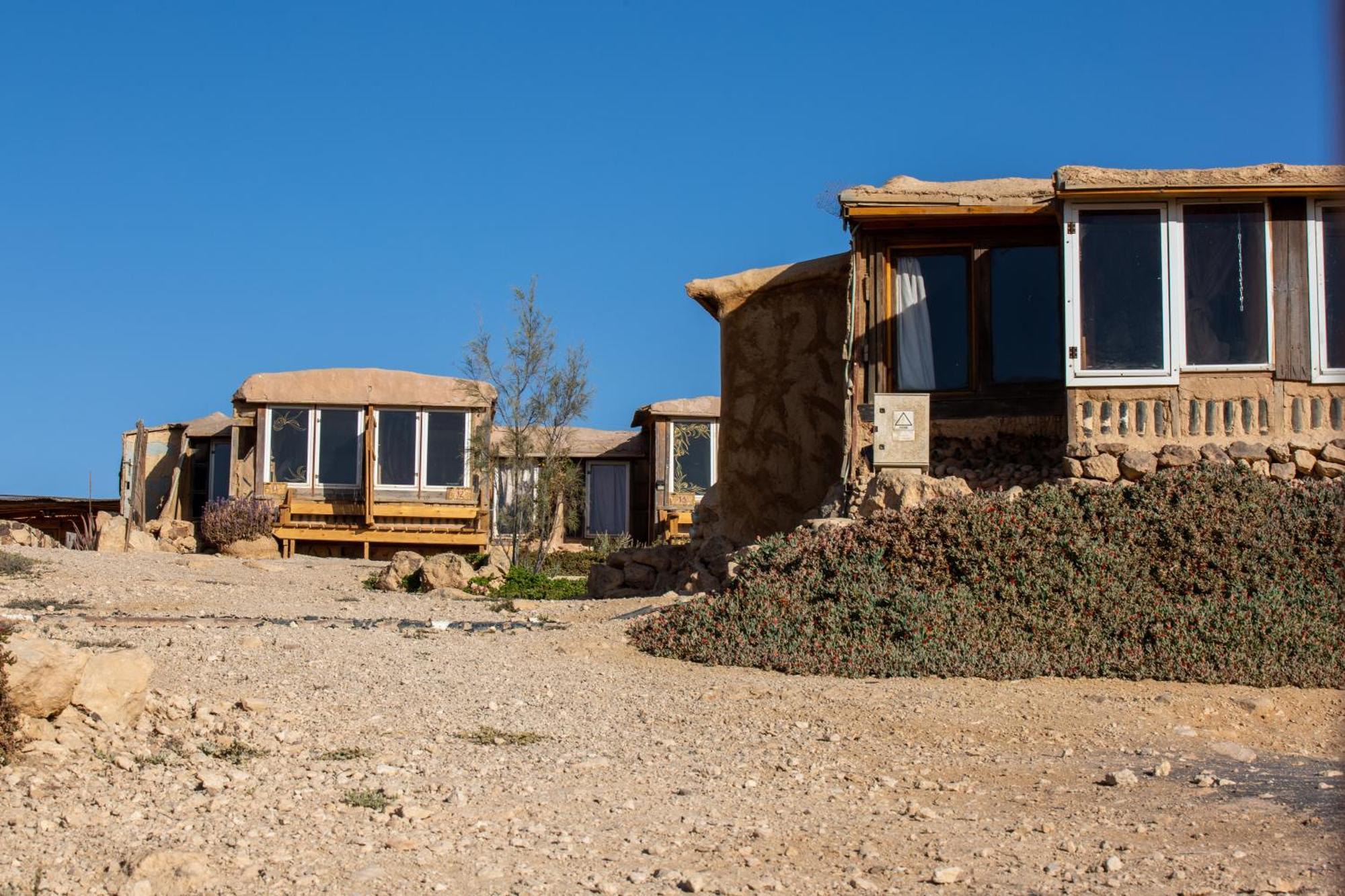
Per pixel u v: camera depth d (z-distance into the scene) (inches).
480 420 1229.7
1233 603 502.0
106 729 324.8
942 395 703.7
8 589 653.3
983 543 538.9
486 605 697.6
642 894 232.1
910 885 238.5
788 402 774.5
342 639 528.7
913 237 712.4
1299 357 634.8
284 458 1212.5
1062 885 236.7
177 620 566.9
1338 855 253.6
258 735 347.3
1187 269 643.5
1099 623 499.5
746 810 293.7
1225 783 318.0
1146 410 637.3
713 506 815.1
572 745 360.2
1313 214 642.8
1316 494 557.3
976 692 439.8
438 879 238.2
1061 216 650.8
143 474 1139.9
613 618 625.3
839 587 537.3
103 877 230.1
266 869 238.4
